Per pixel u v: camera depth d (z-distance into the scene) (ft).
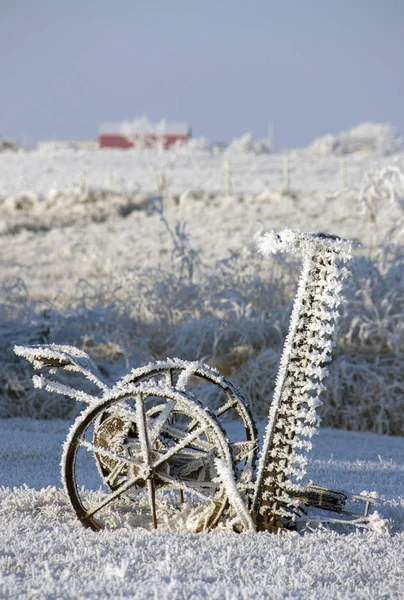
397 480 42.47
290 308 81.00
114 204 214.69
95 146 537.65
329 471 44.09
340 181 278.05
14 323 79.00
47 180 301.43
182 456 29.76
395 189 100.73
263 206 203.72
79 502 29.50
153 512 29.17
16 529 28.22
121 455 29.94
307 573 24.80
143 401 28.66
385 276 82.89
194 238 161.89
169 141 531.09
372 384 70.69
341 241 27.53
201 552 26.20
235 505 28.43
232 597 21.48
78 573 24.03
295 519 29.58
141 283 89.04
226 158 424.87
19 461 43.70
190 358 77.71
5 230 188.34
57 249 165.07
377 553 27.17
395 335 74.69
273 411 28.43
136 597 21.52
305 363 28.07
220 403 69.97
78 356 31.07
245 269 88.07
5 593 21.85
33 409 67.67
